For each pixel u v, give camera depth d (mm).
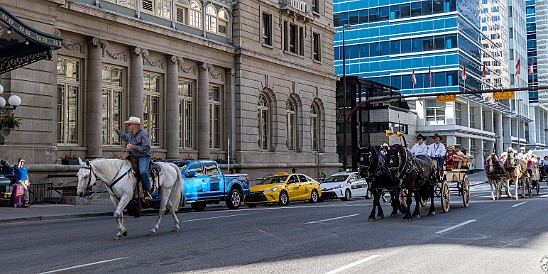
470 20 78375
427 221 17094
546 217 18031
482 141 84625
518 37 111812
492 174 27141
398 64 75375
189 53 36938
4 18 21141
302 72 47375
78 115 30328
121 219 13961
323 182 34375
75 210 24172
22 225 19000
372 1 77188
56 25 28422
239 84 40469
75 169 28984
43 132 27734
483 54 85625
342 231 14797
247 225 16797
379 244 12422
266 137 44000
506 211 20219
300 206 26562
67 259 11000
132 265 10219
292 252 11422
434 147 20953
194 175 24688
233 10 41094
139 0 33438
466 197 22219
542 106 127000
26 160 26812
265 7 43500
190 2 37406
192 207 26297
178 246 12453
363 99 61531
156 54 34875
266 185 28875
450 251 11430
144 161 14383
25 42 23312
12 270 9961
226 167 38531
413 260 10414
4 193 25094
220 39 40031
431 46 73750
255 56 41531
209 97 39281
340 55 79125
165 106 35469
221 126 40312
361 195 34562
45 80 27922
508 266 9820
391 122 64188
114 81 32406
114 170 13820
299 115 47281
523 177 28422
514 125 107625
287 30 45906
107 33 31172
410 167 17203
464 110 78000
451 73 72688
